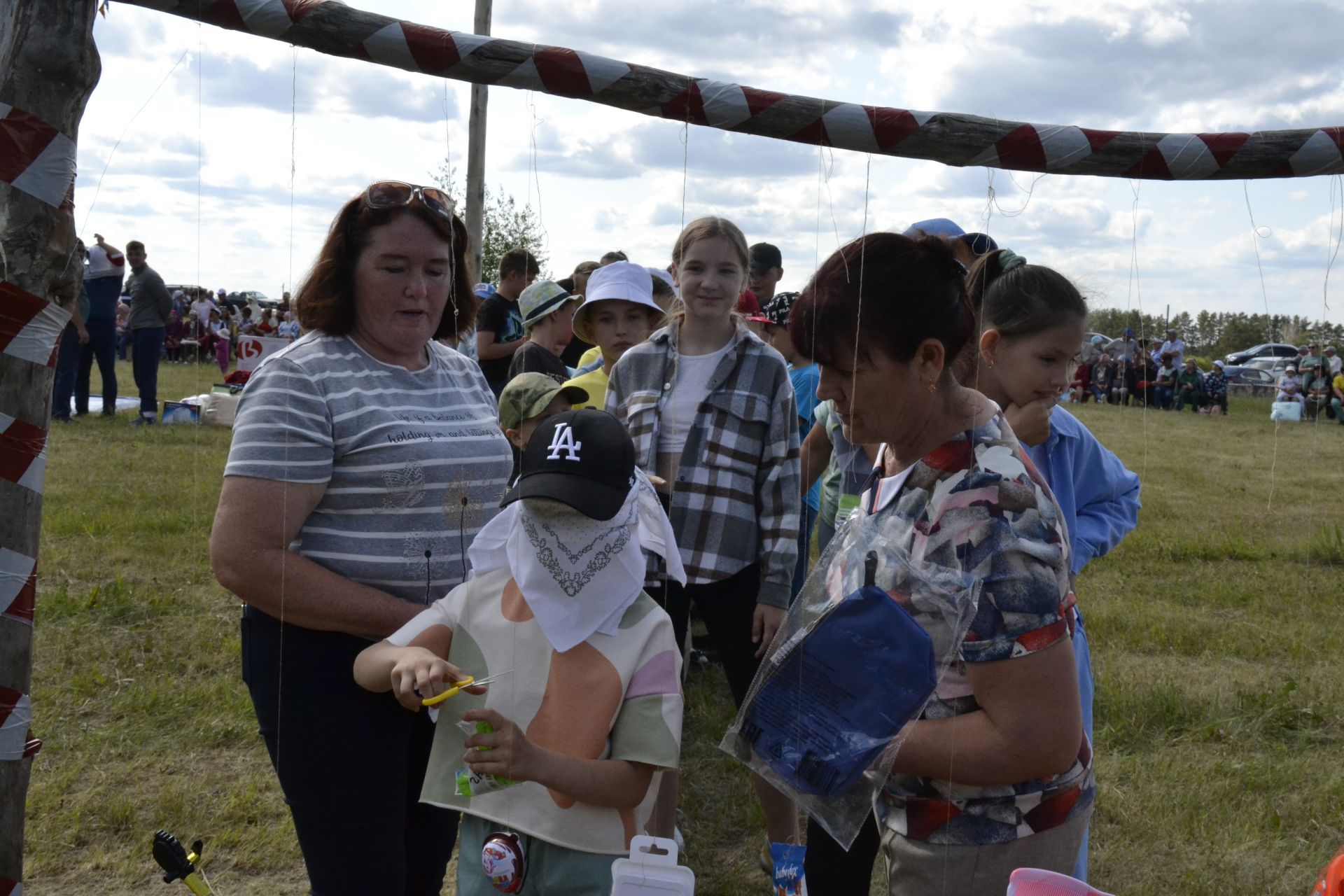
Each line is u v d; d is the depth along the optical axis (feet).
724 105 6.00
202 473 29.12
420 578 6.81
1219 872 10.73
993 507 4.75
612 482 6.09
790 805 9.86
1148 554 26.18
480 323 19.40
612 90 5.99
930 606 4.73
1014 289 6.55
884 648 4.76
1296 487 39.01
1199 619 19.84
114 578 18.84
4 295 6.02
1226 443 53.83
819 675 4.93
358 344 6.97
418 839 7.36
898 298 4.77
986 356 6.70
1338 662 17.42
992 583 4.70
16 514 6.27
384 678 6.09
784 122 6.01
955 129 6.00
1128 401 74.69
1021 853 5.15
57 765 12.01
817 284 4.96
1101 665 16.79
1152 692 15.26
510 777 5.70
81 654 15.20
